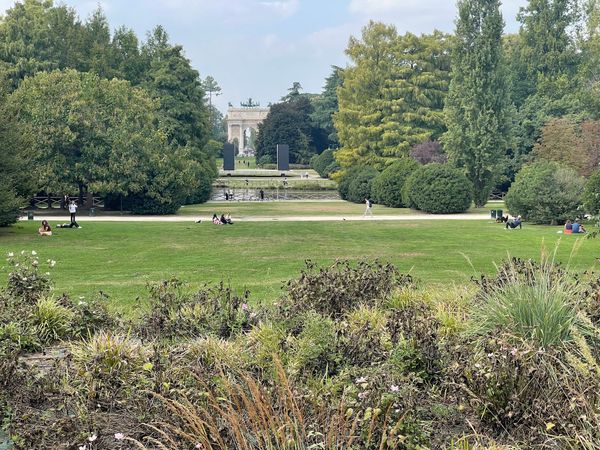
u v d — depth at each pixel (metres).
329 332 5.68
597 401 4.14
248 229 29.19
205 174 52.12
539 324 5.45
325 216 38.16
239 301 7.93
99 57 52.88
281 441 3.58
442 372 5.00
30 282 8.17
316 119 108.19
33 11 53.66
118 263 17.78
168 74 51.50
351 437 3.50
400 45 63.53
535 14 67.50
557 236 25.55
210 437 3.81
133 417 4.45
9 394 4.72
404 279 9.21
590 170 45.84
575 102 55.94
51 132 37.59
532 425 4.11
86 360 5.22
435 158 57.19
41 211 41.62
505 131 45.28
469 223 32.62
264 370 5.11
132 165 38.62
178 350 5.67
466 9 44.47
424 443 3.83
